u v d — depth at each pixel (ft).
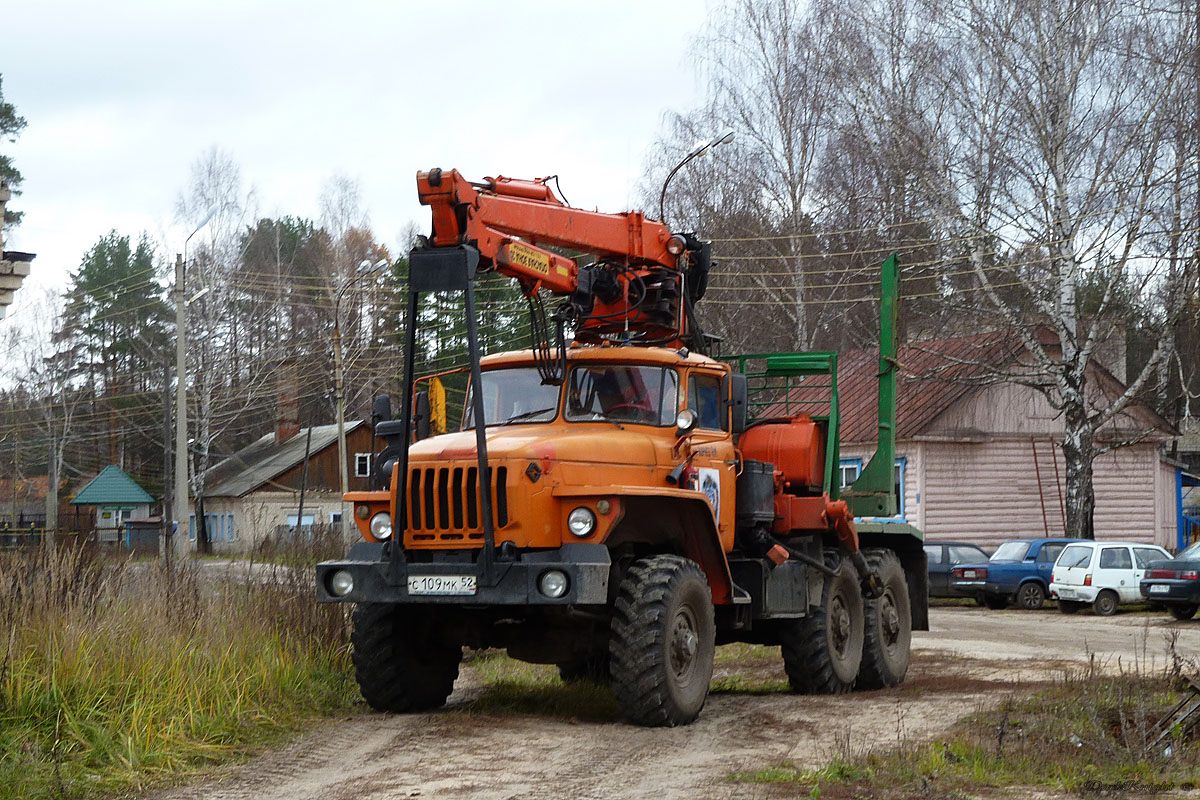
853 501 47.50
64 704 27.25
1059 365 93.15
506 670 43.96
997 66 89.35
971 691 39.14
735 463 36.99
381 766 26.00
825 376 41.70
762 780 24.44
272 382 181.57
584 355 34.96
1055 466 110.83
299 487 192.54
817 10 101.86
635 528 32.53
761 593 36.17
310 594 39.22
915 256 100.27
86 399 200.85
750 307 113.29
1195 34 86.63
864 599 42.19
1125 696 33.60
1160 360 96.99
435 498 30.35
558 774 25.21
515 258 31.65
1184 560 76.28
